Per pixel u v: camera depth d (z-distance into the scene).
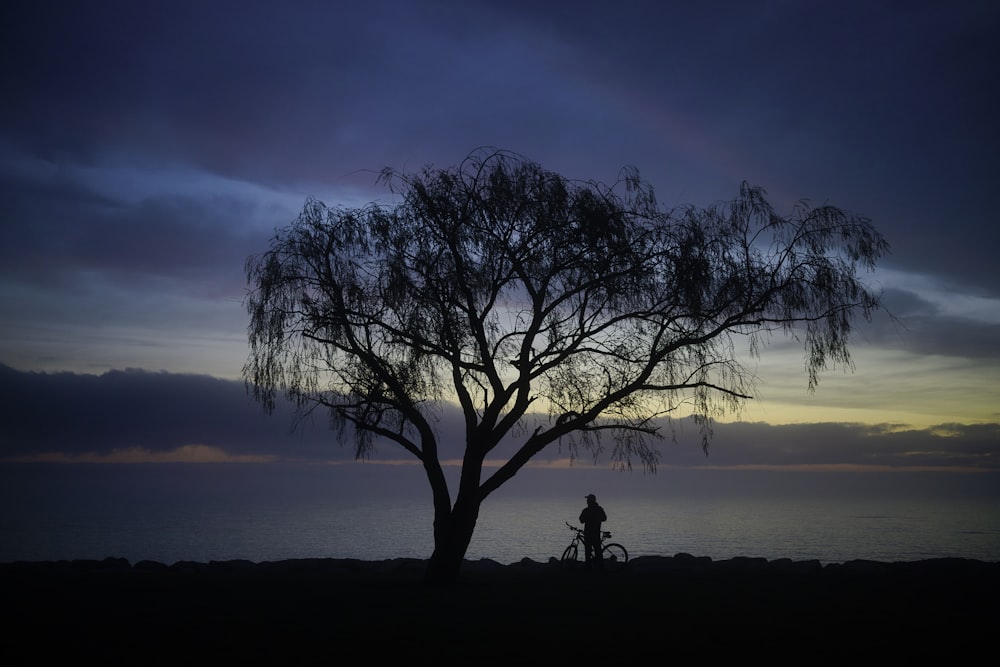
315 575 22.44
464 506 19.58
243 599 16.91
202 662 10.76
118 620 13.99
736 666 10.52
